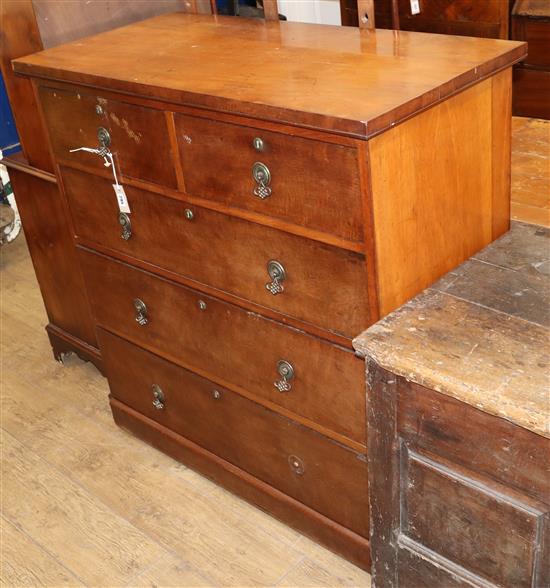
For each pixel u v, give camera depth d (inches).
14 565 83.6
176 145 70.0
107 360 96.4
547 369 53.0
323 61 67.6
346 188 58.5
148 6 97.2
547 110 128.6
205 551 83.3
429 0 130.2
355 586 78.0
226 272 73.4
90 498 91.1
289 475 80.4
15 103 96.0
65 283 105.7
